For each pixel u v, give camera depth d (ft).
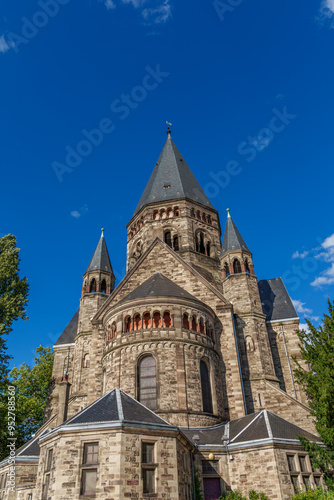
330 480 90.27
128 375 112.47
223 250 166.40
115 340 120.67
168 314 121.08
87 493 67.31
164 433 75.97
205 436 101.60
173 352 113.91
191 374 113.50
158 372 111.04
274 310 179.83
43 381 208.33
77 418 76.28
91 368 132.46
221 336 131.64
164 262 147.74
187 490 81.25
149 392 110.01
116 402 82.28
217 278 174.70
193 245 177.37
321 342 103.50
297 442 92.38
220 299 137.18
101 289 174.81
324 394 91.76
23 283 149.69
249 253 164.55
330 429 90.07
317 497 79.77
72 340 188.75
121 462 68.33
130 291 144.56
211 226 190.49
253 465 89.71
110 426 71.56
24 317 143.23
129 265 188.55
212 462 94.53
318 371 97.81
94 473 69.05
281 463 87.45
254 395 133.08
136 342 115.14
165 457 73.97
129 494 66.80
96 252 183.93
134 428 72.59
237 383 123.44
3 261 148.25
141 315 119.34
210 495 90.99
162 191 196.03
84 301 171.42
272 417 101.76
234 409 119.55
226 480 92.43
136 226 193.67
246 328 146.92
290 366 162.61
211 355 122.42
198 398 111.45
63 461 70.08
